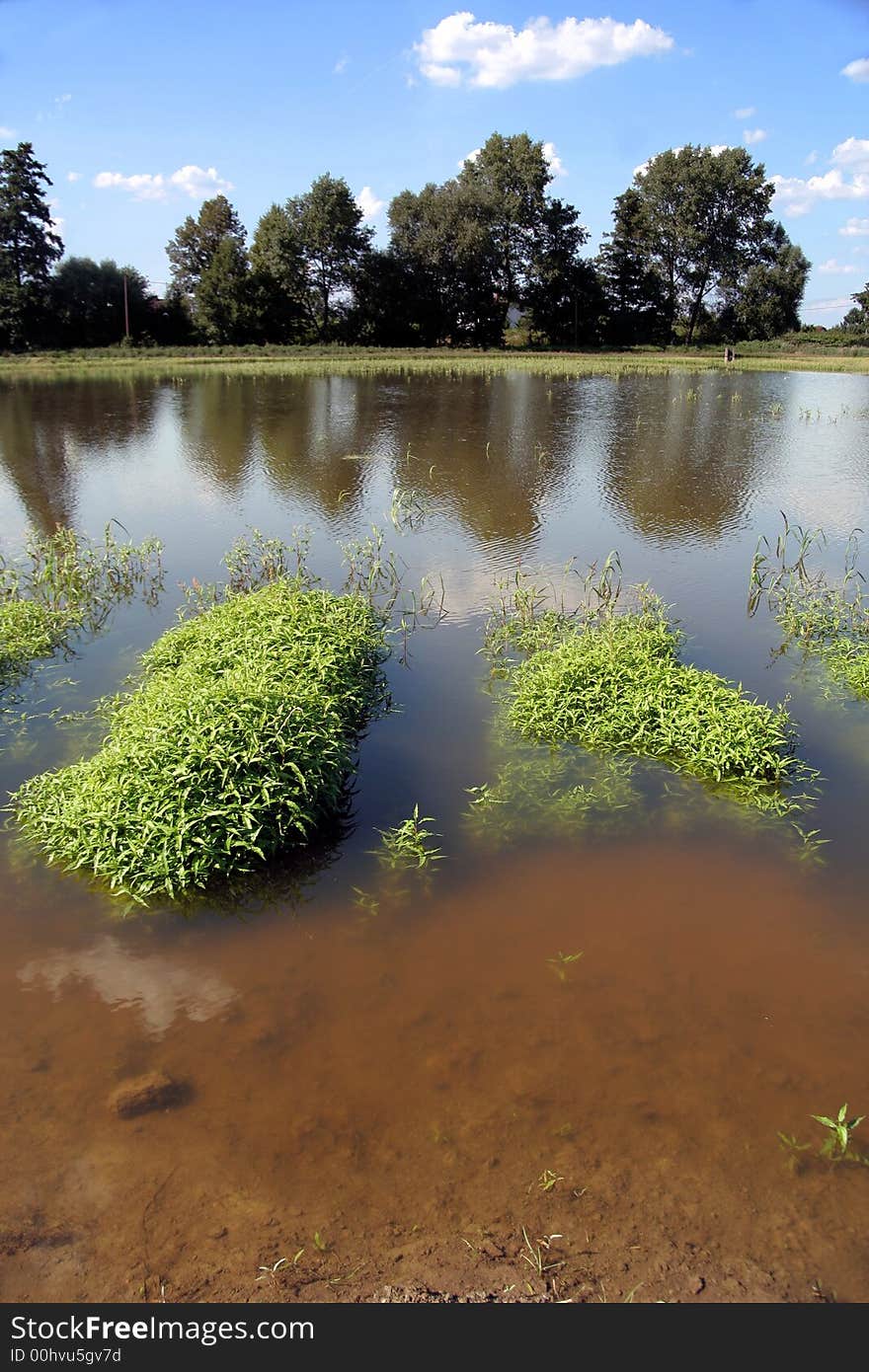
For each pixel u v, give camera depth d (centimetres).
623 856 588
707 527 1395
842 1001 462
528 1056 426
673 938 510
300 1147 379
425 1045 434
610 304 6644
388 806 650
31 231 5341
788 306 6588
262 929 524
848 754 713
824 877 564
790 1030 443
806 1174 366
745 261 6475
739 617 1012
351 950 505
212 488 1714
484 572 1181
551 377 3956
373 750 730
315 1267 329
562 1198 355
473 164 6419
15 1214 350
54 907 543
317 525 1435
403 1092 407
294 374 4141
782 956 495
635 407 2859
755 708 720
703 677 765
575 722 747
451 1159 372
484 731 759
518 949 502
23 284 5341
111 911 541
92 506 1574
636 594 1080
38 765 698
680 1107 397
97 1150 378
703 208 6269
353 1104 400
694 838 607
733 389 3425
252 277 5850
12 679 862
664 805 645
